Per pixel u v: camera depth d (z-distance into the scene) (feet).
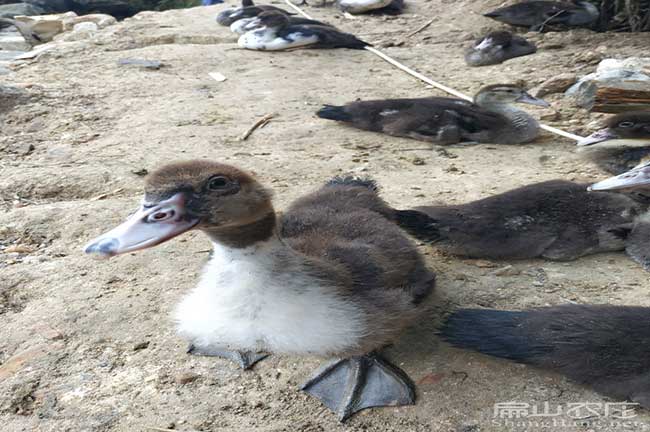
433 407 2.28
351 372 2.36
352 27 8.14
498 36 6.08
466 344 2.35
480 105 4.20
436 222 2.89
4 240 3.15
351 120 4.41
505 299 2.70
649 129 3.54
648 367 2.22
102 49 6.93
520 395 2.30
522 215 2.92
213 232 2.16
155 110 4.86
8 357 2.50
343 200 2.80
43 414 2.30
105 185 3.62
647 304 2.65
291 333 2.17
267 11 7.27
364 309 2.23
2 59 6.92
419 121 4.17
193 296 2.30
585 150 3.69
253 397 2.34
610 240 2.94
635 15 6.72
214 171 2.14
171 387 2.38
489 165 3.80
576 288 2.76
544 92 5.08
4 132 4.53
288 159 3.89
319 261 2.27
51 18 9.30
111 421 2.27
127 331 2.59
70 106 4.95
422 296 2.57
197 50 6.73
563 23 7.02
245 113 4.79
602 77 4.62
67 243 3.11
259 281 2.18
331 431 2.23
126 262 2.94
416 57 6.48
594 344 2.26
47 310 2.69
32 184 3.62
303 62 6.27
